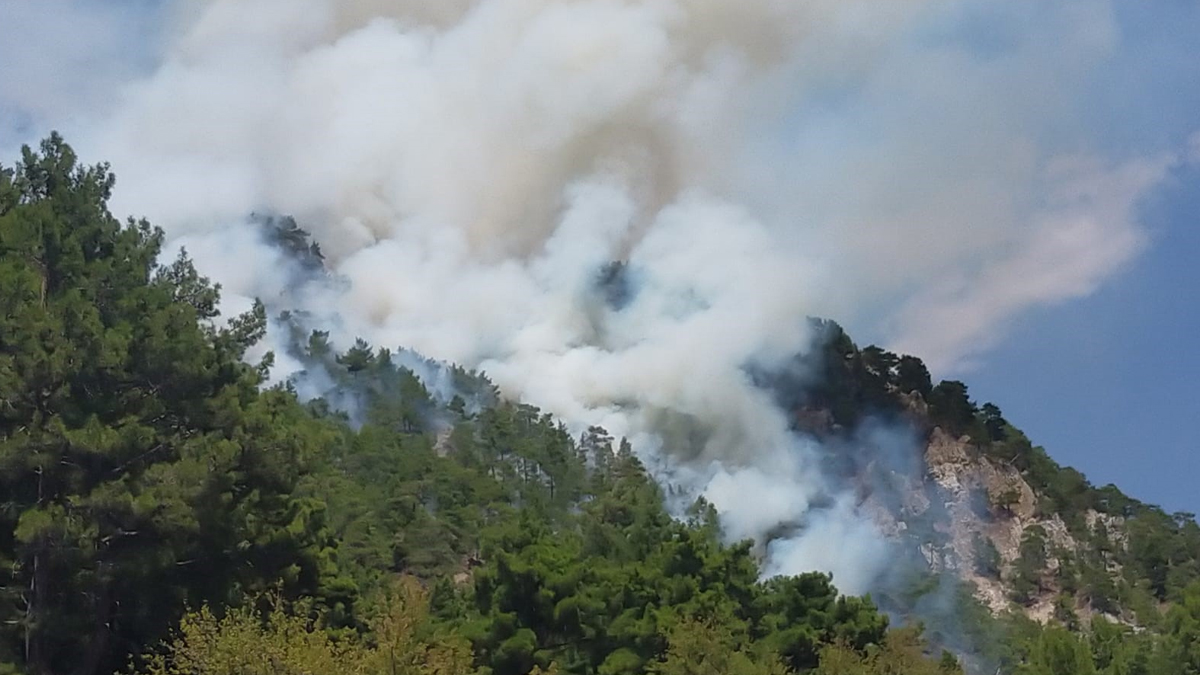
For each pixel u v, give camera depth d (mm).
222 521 37344
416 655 32188
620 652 43406
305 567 40531
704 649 42344
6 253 39500
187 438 37906
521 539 46406
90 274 40344
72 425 35688
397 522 94312
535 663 41438
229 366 40969
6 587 35406
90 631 36750
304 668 29594
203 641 30969
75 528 33906
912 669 46656
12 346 36344
